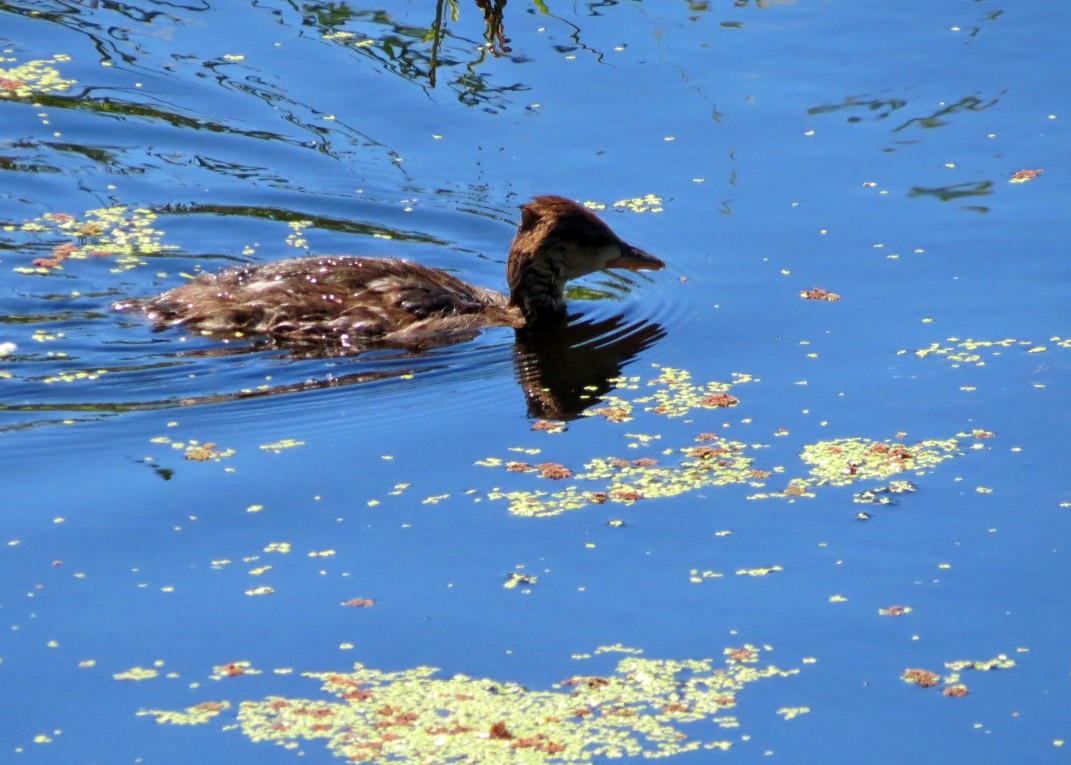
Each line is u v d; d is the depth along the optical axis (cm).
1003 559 1034
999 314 1422
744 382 1329
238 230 1662
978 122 1830
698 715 881
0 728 857
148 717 871
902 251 1566
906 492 1127
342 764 835
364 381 1349
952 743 852
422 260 1636
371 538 1069
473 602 991
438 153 1805
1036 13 2116
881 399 1277
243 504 1112
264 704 886
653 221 1652
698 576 1024
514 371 1377
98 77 1931
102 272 1554
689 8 2158
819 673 920
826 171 1741
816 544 1060
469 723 871
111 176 1745
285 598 992
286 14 2112
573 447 1215
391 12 2127
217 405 1284
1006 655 933
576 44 2042
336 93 1922
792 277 1533
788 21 2114
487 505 1116
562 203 1528
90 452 1186
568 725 873
